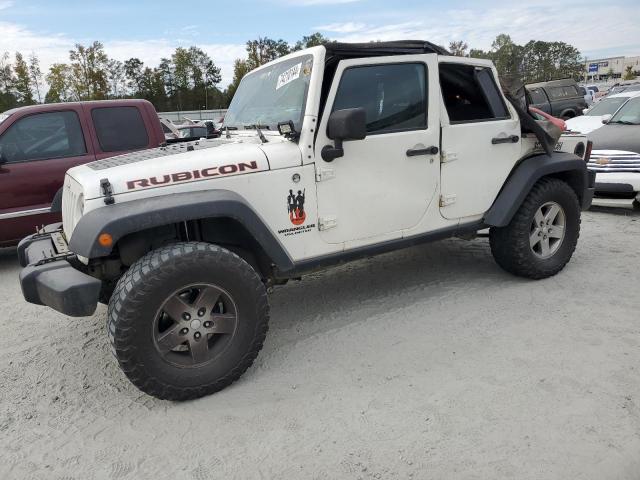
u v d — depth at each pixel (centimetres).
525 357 318
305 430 262
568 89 1869
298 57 349
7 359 361
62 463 250
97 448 259
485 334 352
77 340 387
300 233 329
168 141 443
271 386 305
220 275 284
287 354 343
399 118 356
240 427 268
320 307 419
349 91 336
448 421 261
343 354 338
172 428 271
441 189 380
